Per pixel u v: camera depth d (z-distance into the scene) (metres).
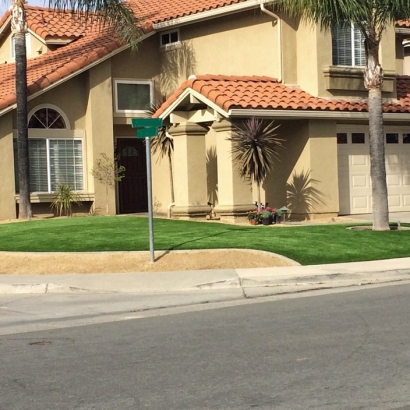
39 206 22.86
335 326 9.48
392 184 23.34
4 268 14.75
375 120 18.06
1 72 25.66
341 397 6.59
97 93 23.34
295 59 21.94
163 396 6.79
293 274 13.20
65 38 25.81
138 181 25.14
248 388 6.94
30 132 22.59
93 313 11.27
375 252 15.38
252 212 20.08
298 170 21.42
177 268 14.27
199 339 9.07
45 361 8.26
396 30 24.48
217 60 23.53
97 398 6.81
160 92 24.98
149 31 24.42
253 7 21.77
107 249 15.71
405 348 8.23
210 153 22.97
